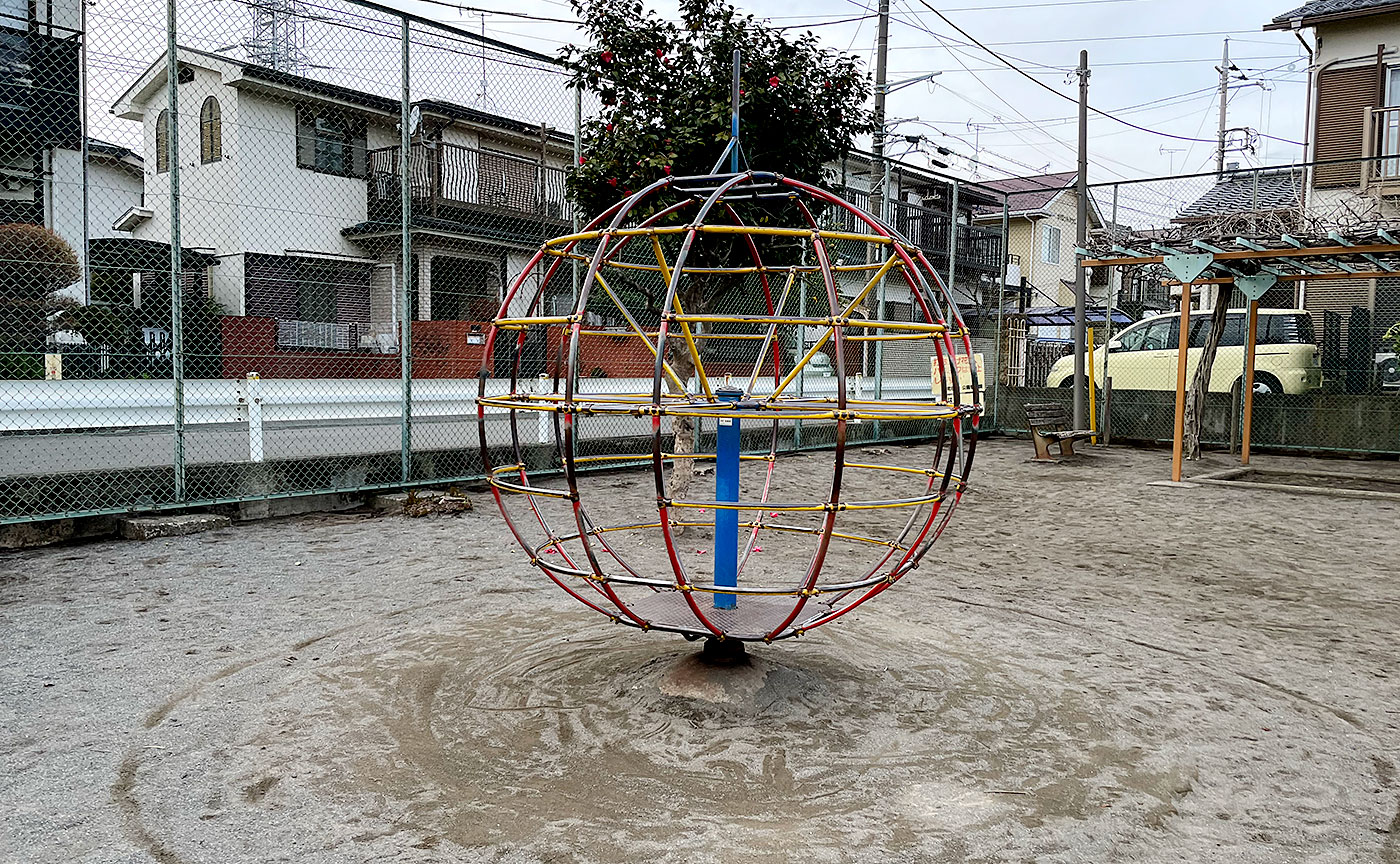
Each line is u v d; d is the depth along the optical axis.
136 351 10.64
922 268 3.72
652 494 8.95
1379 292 14.72
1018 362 19.59
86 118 9.54
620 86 7.12
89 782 2.92
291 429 11.04
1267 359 14.59
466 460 9.06
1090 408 15.35
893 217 19.88
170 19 6.87
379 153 14.44
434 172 13.85
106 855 2.48
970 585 5.90
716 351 12.62
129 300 11.87
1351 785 3.08
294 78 13.00
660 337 3.00
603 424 11.88
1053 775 3.10
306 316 13.94
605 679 3.93
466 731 3.38
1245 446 12.79
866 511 8.59
